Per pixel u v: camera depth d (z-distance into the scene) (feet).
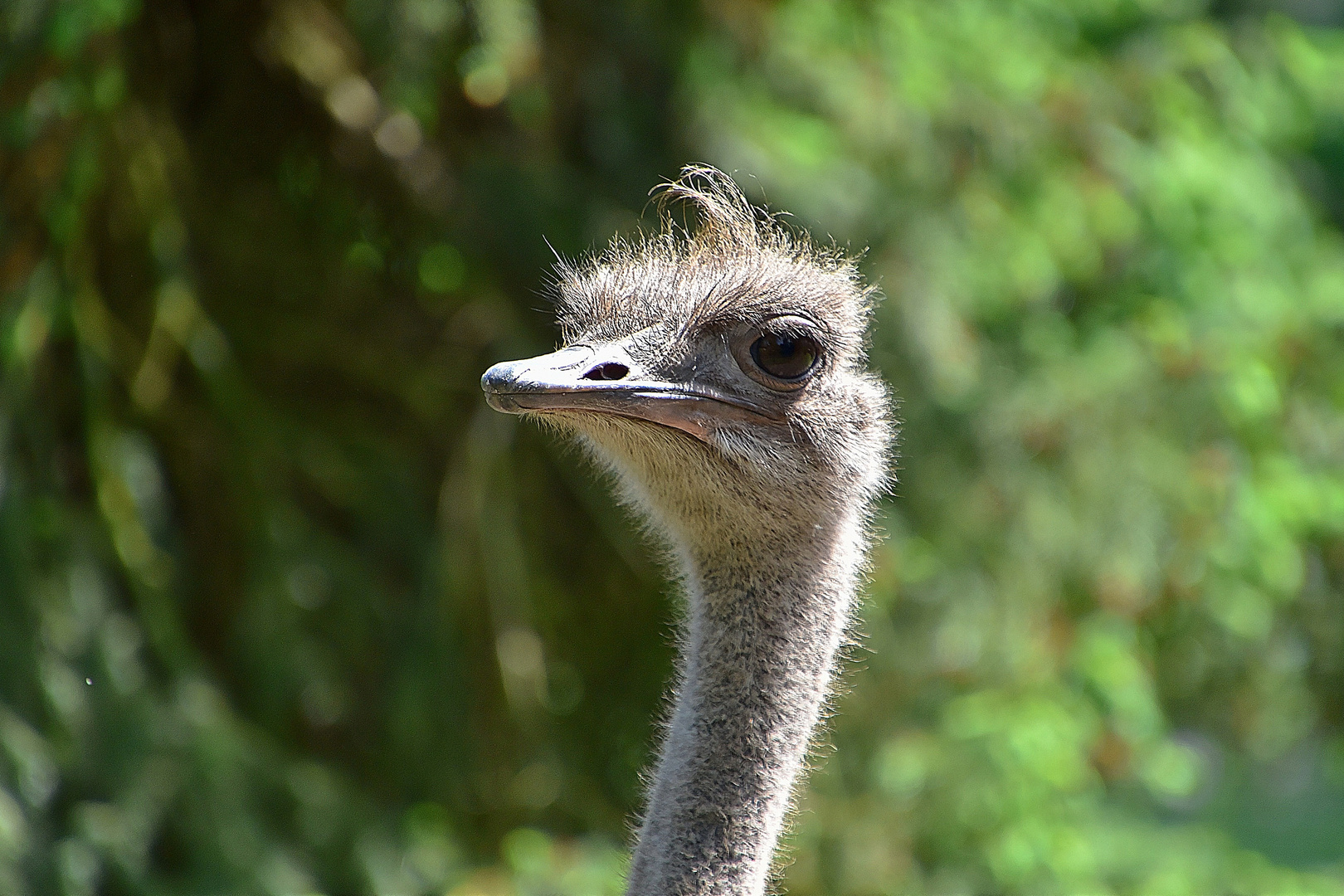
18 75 36.81
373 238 48.65
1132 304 53.26
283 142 48.03
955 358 48.75
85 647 40.24
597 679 53.26
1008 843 46.80
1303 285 57.26
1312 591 61.36
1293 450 56.29
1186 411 51.13
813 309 23.66
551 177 46.44
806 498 23.54
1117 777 50.62
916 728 49.06
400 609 47.19
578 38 46.73
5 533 39.11
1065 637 50.39
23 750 37.99
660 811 22.30
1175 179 52.49
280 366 48.67
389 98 44.09
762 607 23.39
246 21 45.83
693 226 46.21
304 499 48.65
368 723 47.01
